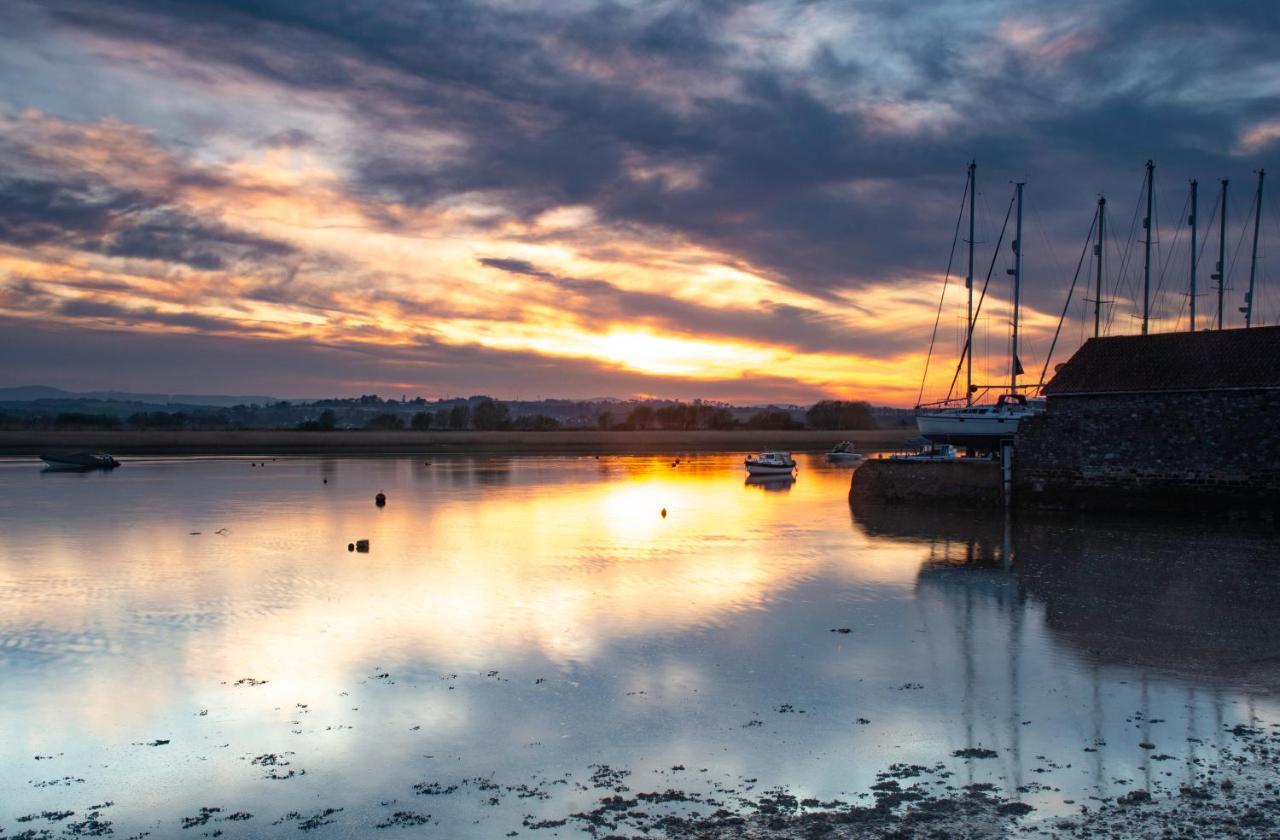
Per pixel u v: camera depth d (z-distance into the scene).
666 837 10.44
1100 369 39.28
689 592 23.73
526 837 10.52
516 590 24.06
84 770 12.60
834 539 33.84
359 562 28.64
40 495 52.62
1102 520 36.75
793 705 14.80
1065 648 17.89
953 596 22.94
